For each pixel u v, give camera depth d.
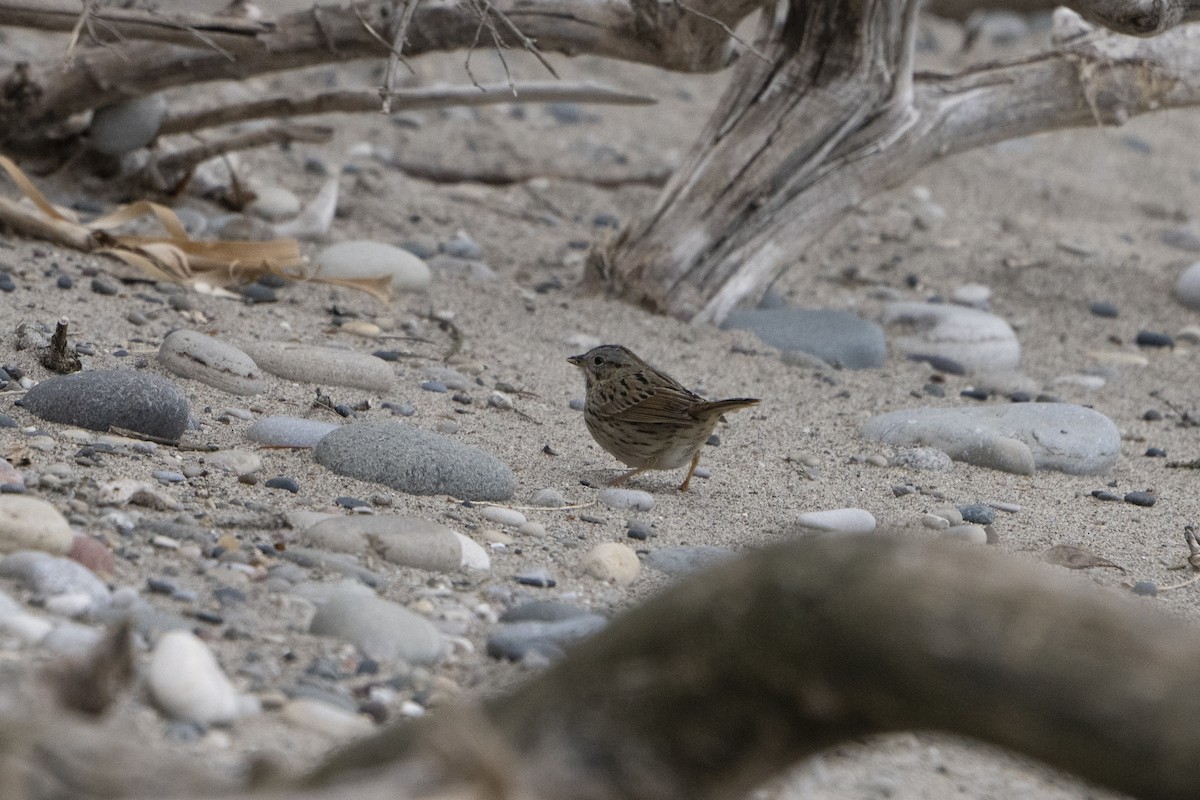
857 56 13.75
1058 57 14.50
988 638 3.49
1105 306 16.67
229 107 15.23
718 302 14.25
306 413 10.40
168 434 9.25
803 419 12.21
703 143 14.43
